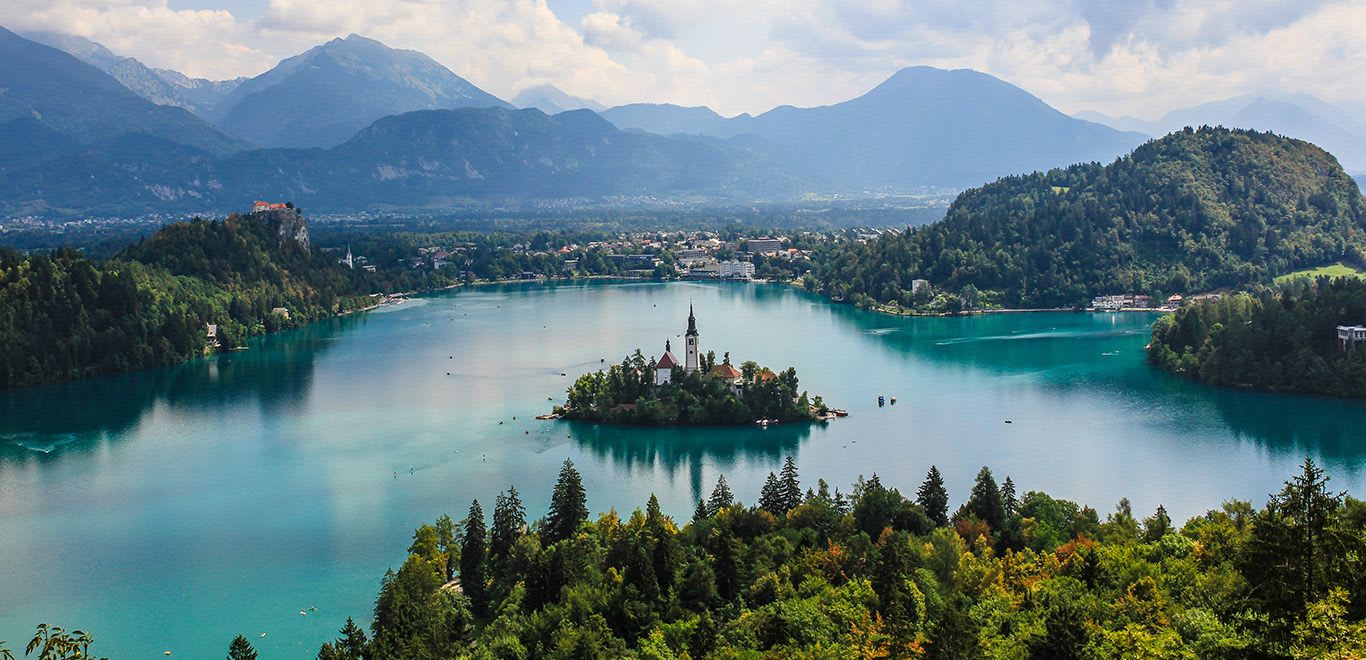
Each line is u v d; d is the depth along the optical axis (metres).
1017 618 158.50
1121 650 137.25
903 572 183.75
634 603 184.50
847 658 150.50
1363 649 114.12
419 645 169.50
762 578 189.88
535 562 196.12
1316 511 134.75
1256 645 127.06
